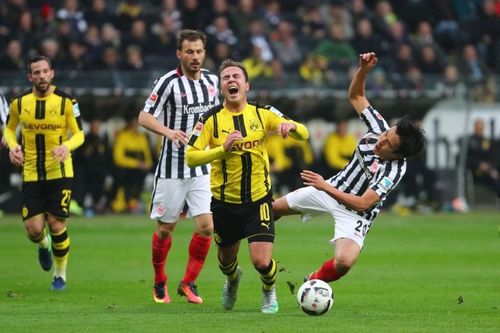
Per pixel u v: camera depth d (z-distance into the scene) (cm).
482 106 8138
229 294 3312
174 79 3653
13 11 7800
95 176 7244
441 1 9731
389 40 8831
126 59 7531
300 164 7681
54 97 3934
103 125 7300
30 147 3931
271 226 3161
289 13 9419
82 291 3850
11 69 7225
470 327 2931
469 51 9106
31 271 4459
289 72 8181
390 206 7975
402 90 7962
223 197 3161
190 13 8294
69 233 6091
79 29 7994
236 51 8069
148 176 7412
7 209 7188
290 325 2920
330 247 5553
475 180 8131
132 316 3136
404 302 3575
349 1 9462
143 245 5506
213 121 3139
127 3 8288
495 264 4834
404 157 3184
